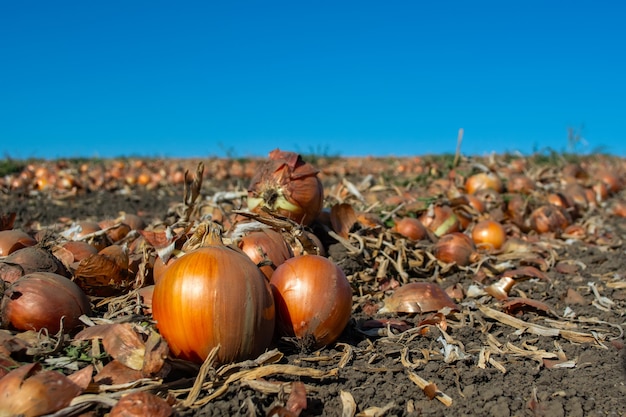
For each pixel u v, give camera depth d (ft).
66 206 5.65
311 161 10.78
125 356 1.38
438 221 3.27
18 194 6.20
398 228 2.94
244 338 1.43
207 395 1.38
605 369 1.70
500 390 1.51
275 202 2.41
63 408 1.24
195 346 1.41
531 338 1.94
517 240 3.19
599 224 4.15
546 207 3.83
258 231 1.99
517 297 2.44
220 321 1.40
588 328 2.06
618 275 2.79
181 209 3.02
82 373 1.30
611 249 3.50
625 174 7.07
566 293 2.47
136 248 2.33
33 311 1.56
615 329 2.06
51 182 6.55
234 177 8.91
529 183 4.54
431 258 2.75
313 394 1.44
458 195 3.77
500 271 2.76
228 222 2.67
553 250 3.21
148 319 1.62
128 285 1.99
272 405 1.33
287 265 1.68
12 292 1.58
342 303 1.65
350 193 3.48
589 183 5.32
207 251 1.47
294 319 1.62
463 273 2.75
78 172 8.77
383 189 4.07
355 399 1.44
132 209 5.61
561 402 1.49
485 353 1.74
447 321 2.02
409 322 2.05
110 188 7.22
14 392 1.21
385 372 1.59
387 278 2.51
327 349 1.72
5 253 2.03
